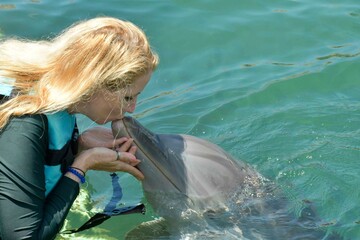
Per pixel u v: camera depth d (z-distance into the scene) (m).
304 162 6.20
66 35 4.31
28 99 4.18
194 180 4.90
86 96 4.25
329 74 7.60
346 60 7.84
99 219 5.16
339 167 6.14
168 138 5.00
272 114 6.97
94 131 4.92
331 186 5.84
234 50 8.11
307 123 6.82
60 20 8.47
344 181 5.92
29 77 4.29
